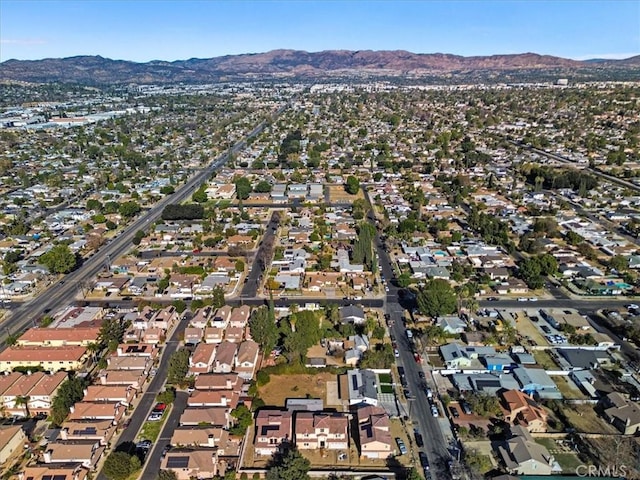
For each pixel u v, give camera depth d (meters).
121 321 145.50
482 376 117.06
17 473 91.75
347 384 115.88
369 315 148.12
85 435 97.94
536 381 113.94
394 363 124.38
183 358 117.06
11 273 179.50
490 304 155.38
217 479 88.44
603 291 160.88
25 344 132.88
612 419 102.62
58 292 168.25
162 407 108.25
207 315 147.25
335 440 96.88
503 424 103.12
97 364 126.12
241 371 119.50
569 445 97.06
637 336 132.50
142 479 90.12
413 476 85.62
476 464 89.75
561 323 139.75
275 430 97.62
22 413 108.62
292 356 123.06
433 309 141.12
